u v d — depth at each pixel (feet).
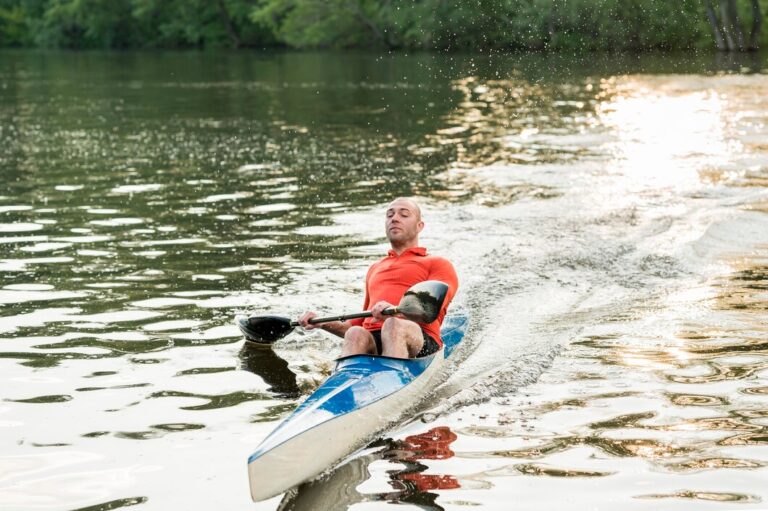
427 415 15.88
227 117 68.18
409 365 16.70
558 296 22.90
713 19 126.62
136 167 45.42
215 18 210.18
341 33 173.88
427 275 18.80
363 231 30.60
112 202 36.22
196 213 33.99
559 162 44.62
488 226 30.73
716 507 12.35
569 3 127.24
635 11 125.80
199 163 46.55
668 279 24.18
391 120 64.69
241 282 24.44
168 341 19.90
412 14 148.46
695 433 14.80
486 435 14.93
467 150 49.67
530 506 12.45
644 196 35.32
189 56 171.83
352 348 17.04
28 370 18.08
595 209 33.01
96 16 215.10
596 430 15.02
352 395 15.15
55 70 132.46
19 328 20.66
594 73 98.94
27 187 39.78
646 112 64.28
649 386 16.98
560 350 19.12
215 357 18.99
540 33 131.13
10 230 31.14
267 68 128.98
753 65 103.24
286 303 22.54
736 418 15.38
